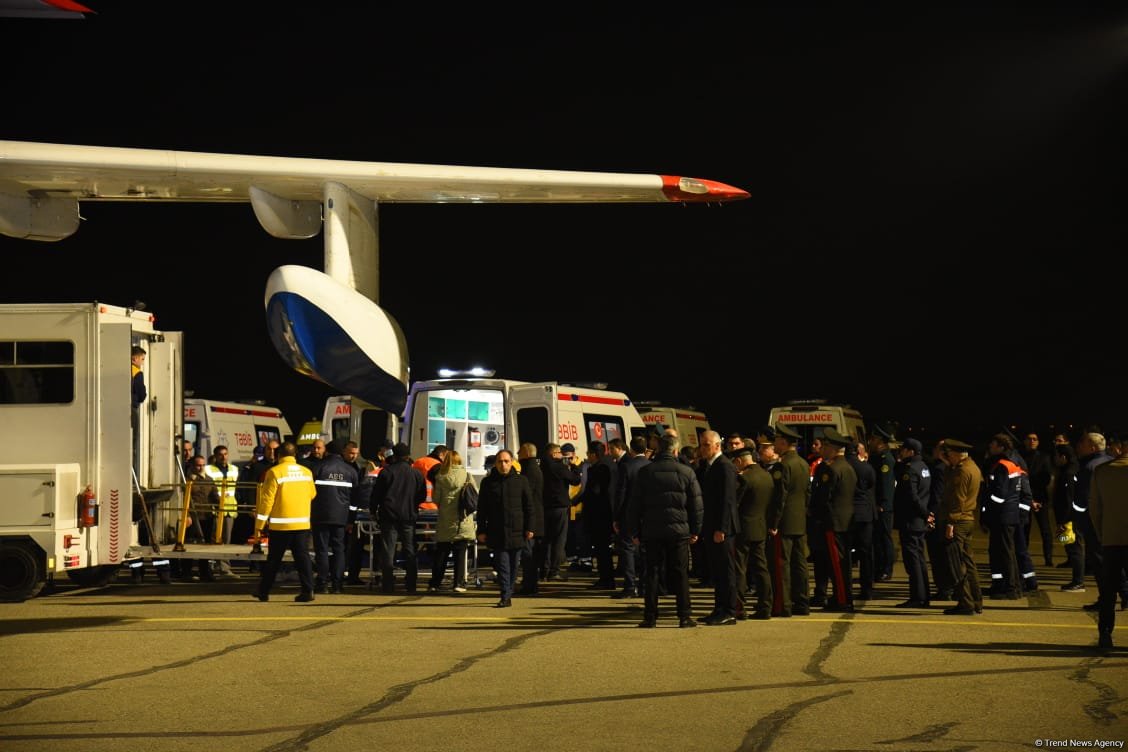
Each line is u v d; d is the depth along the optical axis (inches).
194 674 314.0
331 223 381.4
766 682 299.0
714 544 413.7
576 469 621.0
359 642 371.9
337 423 803.4
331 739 237.6
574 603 489.4
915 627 403.5
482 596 520.4
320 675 312.2
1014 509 490.6
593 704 272.1
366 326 371.2
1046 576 601.6
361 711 265.1
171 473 567.2
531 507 479.2
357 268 392.5
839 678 304.0
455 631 397.4
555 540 592.1
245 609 464.1
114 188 380.2
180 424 569.9
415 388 669.3
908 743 231.9
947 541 438.9
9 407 517.0
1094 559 460.4
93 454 515.8
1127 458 347.9
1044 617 430.9
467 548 565.3
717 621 411.8
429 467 595.5
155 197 396.2
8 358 519.2
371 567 572.4
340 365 376.5
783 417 908.6
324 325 364.5
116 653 351.3
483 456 691.4
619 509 512.4
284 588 556.1
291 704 273.3
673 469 404.2
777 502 431.2
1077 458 531.8
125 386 518.6
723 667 322.0
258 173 366.6
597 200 428.1
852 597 487.8
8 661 336.2
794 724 249.4
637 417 754.8
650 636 383.9
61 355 519.2
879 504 582.9
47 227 392.2
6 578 491.2
